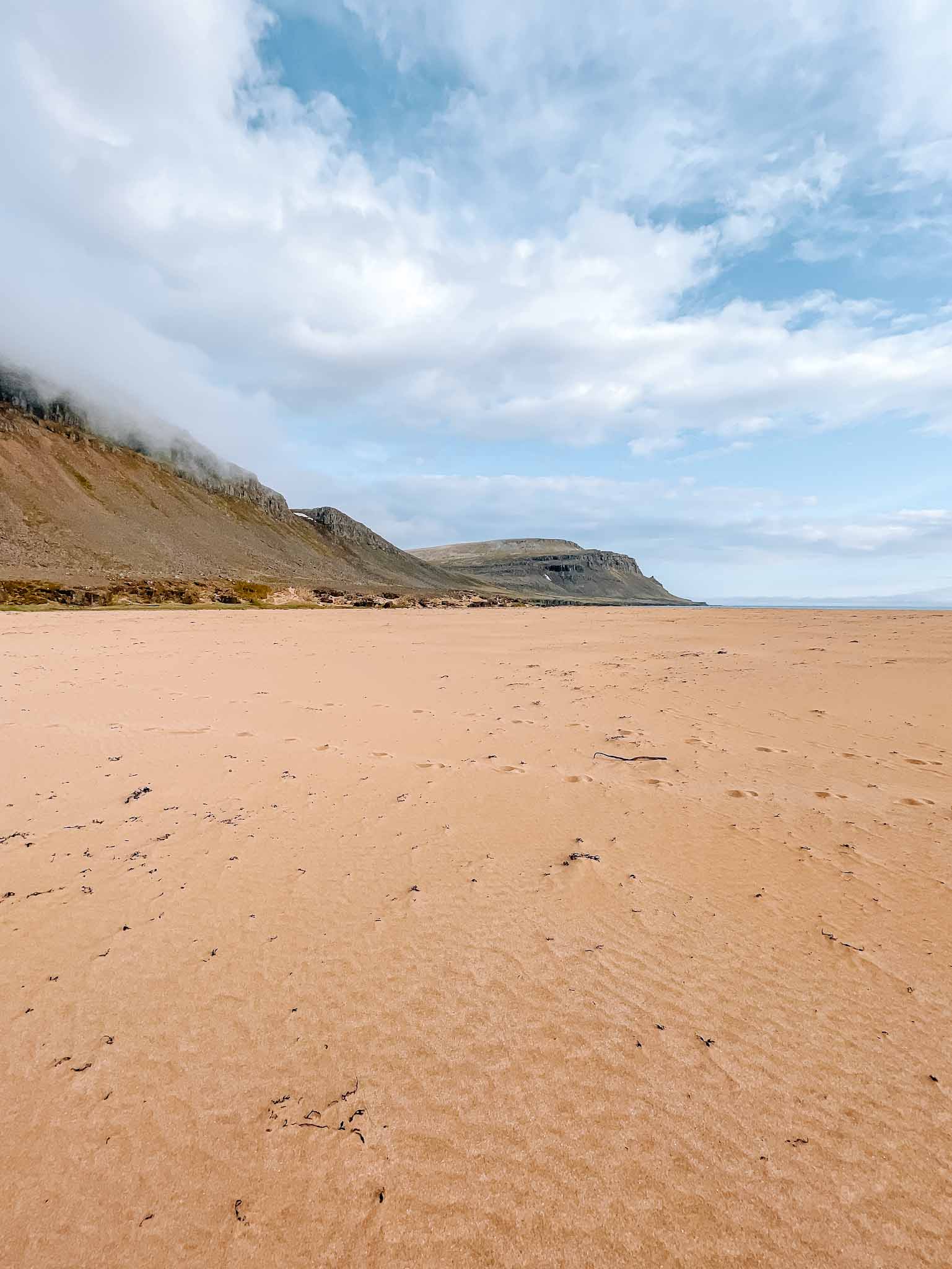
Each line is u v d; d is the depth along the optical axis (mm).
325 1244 2117
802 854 4906
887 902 4223
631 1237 2139
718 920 4062
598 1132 2541
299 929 3963
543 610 43938
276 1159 2422
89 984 3428
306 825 5527
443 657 16047
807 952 3703
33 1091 2715
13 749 7426
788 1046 2982
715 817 5648
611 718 9188
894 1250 2080
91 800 6000
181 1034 3066
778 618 25688
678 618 28859
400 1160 2420
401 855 4969
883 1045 2984
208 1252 2088
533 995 3355
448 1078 2812
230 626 26703
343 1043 3014
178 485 155750
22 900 4254
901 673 11539
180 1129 2547
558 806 5945
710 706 9812
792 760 7152
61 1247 2096
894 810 5711
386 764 7125
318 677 12719
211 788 6359
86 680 11883
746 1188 2305
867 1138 2494
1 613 34438
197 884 4512
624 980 3473
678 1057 2922
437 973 3539
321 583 118250
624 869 4727
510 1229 2174
